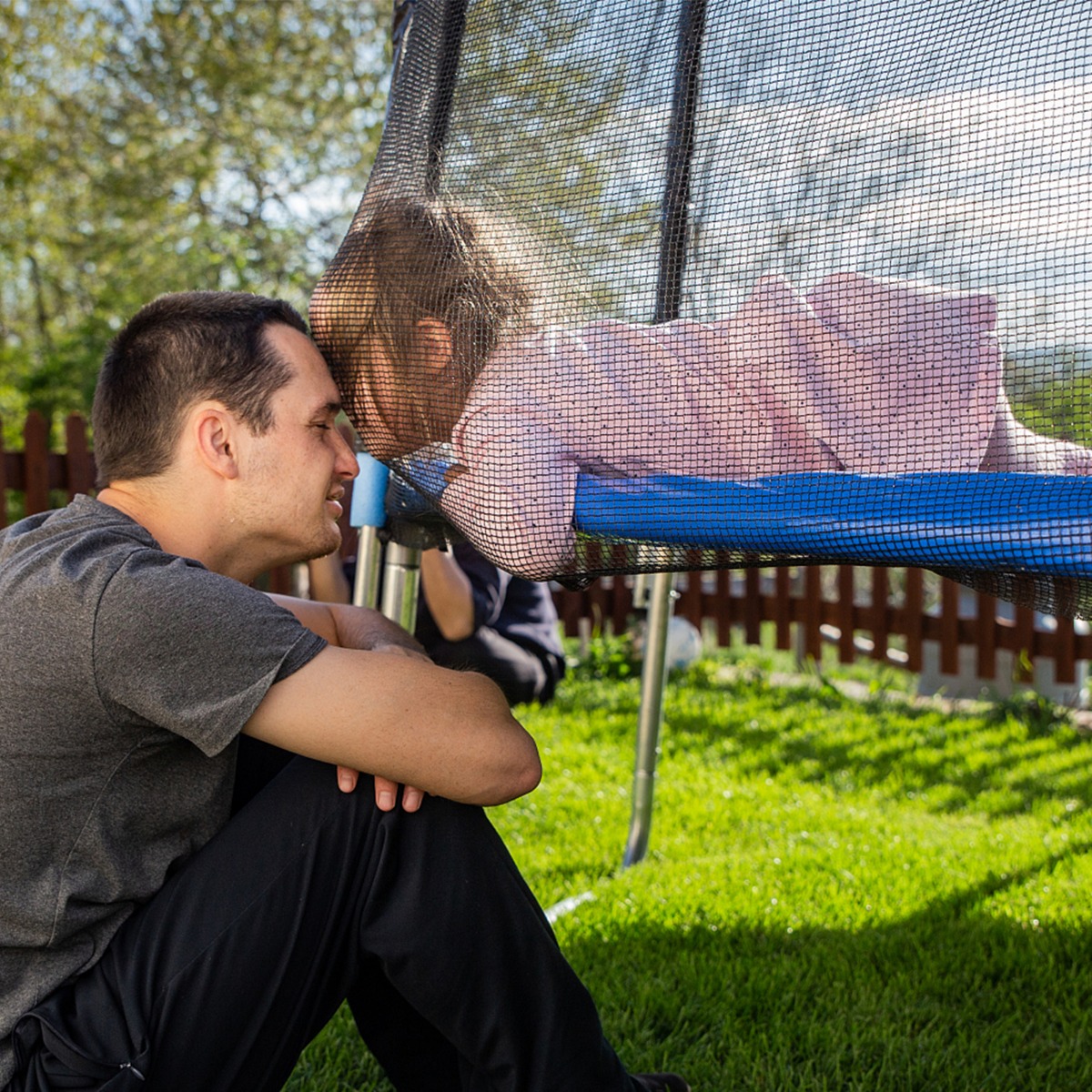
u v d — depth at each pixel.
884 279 1.12
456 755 1.24
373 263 1.39
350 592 3.13
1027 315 1.06
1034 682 5.02
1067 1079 1.79
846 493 1.12
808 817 3.20
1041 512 1.03
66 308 15.77
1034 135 1.06
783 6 1.20
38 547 1.24
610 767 3.70
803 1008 2.04
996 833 3.06
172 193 13.01
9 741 1.14
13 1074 1.12
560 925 2.37
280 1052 1.25
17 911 1.15
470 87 1.39
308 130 12.59
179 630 1.15
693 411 1.21
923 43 1.12
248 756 1.49
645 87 1.27
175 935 1.18
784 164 1.18
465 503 1.32
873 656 5.50
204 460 1.32
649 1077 1.54
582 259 1.28
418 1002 1.27
